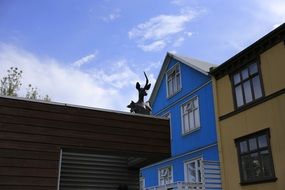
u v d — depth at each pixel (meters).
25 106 8.30
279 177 12.59
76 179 10.70
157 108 22.28
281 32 13.36
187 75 19.50
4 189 7.53
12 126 8.03
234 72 15.88
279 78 13.31
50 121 8.45
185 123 19.31
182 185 14.84
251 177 13.90
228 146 15.45
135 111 11.02
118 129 9.22
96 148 8.77
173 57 20.94
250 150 14.19
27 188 7.73
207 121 17.27
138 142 9.36
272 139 13.17
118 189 11.09
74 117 8.76
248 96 14.84
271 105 13.46
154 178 21.47
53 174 8.05
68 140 8.50
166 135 9.83
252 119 14.31
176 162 19.42
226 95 16.16
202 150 17.36
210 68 17.12
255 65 14.70
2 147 7.80
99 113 9.12
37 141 8.16
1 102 8.10
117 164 11.44
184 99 19.52
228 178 15.14
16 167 7.78
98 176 11.03
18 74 25.48
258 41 14.23
